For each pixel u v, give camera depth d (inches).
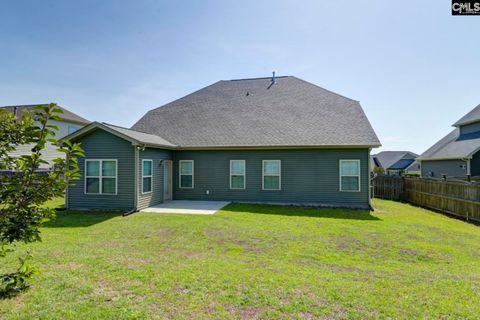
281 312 120.6
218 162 541.6
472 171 775.7
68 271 167.3
